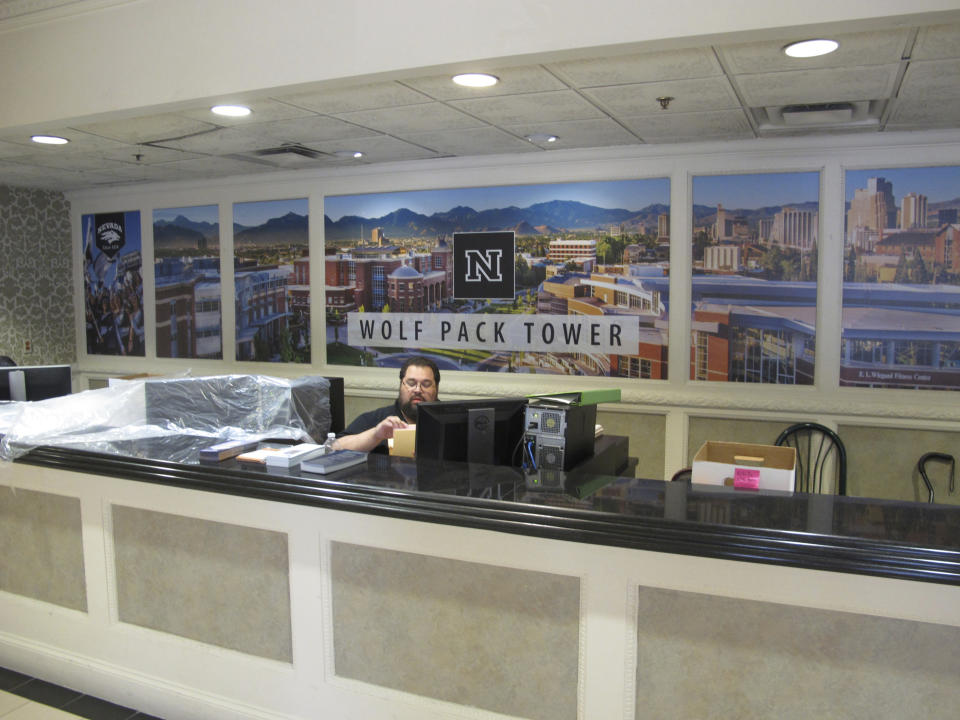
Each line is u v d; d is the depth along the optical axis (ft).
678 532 5.82
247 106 11.25
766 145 14.03
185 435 9.24
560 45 8.00
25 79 11.40
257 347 19.20
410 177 16.96
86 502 8.84
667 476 15.39
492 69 8.77
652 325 15.31
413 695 7.18
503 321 16.57
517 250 16.28
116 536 8.72
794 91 10.52
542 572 6.49
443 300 17.07
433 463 7.92
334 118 12.18
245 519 7.76
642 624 6.22
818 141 13.71
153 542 8.45
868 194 13.62
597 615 6.31
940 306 13.38
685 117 12.24
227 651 8.13
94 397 9.44
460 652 6.92
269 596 7.79
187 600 8.32
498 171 16.17
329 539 7.34
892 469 13.89
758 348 14.58
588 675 6.40
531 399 8.45
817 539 5.50
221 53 9.82
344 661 7.48
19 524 9.54
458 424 8.27
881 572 5.32
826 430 13.70
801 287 14.19
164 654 8.52
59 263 21.11
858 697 5.65
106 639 8.95
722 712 6.05
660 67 9.36
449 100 11.03
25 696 9.15
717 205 14.58
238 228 18.98
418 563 6.99
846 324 13.97
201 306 19.77
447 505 6.60
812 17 7.12
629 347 15.55
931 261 13.38
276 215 18.53
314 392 9.47
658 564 6.06
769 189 14.23
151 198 19.99
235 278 19.21
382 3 8.80
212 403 9.26
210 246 19.43
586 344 15.90
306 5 9.23
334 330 18.22
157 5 10.21
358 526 7.16
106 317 21.18
